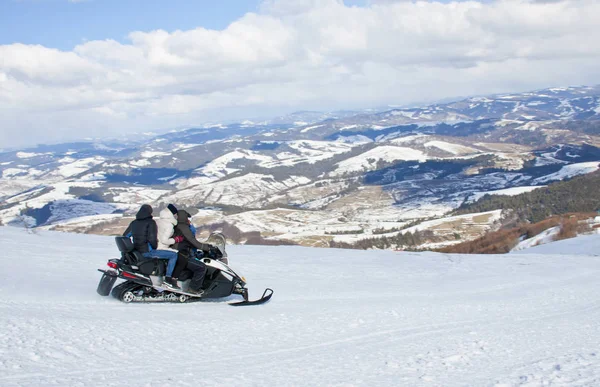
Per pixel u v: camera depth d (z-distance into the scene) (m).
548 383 4.54
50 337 6.09
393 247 155.75
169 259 9.61
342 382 4.88
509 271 18.42
